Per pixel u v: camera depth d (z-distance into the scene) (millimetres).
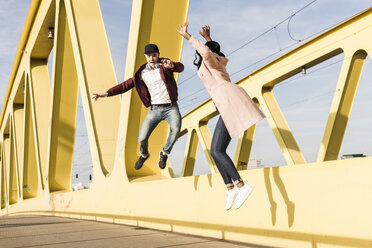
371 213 2967
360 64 7734
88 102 9570
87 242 4773
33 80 16922
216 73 3551
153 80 4379
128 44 7465
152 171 8039
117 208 7973
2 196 28016
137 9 7078
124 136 7785
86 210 9852
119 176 7973
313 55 8789
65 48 12281
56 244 4633
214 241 4594
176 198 5816
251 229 4273
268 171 4078
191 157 16734
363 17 7344
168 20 7082
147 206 6699
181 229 5609
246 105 3441
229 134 3504
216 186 4926
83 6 10297
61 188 13555
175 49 7133
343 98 7812
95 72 9805
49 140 12992
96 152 9320
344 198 3201
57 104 12688
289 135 10375
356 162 3123
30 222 8953
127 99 7738
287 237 3777
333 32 8141
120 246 4328
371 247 2949
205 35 3824
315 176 3502
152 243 4539
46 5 13531
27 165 18406
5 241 5078
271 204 4012
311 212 3516
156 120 4477
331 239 3291
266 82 10594
